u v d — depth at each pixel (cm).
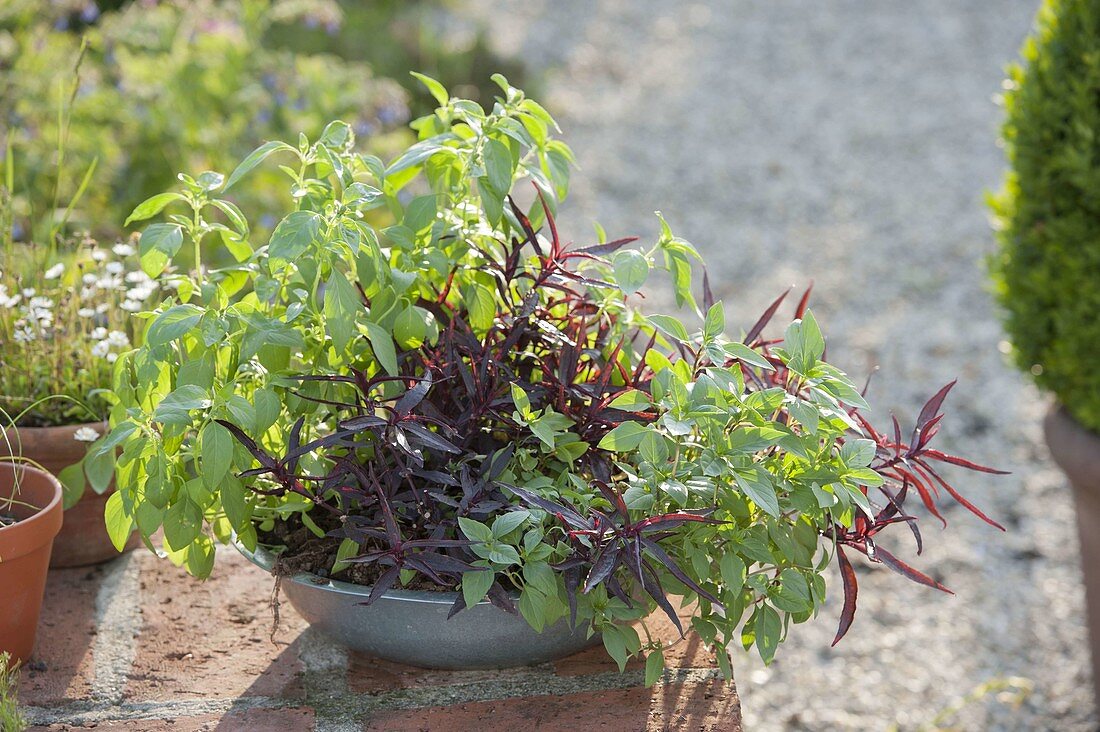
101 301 194
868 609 306
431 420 160
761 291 502
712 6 942
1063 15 229
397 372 162
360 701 168
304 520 164
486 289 166
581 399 165
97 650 172
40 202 325
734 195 604
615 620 165
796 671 284
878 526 162
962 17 887
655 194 603
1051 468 370
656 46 851
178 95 379
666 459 158
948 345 452
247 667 171
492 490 161
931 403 164
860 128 692
